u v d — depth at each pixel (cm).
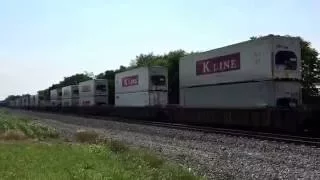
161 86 5656
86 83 8619
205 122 4203
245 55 3588
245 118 3588
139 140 3142
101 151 2091
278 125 3234
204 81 4206
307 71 6706
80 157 1894
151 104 5600
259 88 3419
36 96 13850
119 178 1338
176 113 4862
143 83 5769
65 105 10300
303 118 3077
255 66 3459
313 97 4316
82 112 8694
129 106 6231
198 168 1805
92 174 1391
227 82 3831
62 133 3975
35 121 6369
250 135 3055
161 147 2641
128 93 6306
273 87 3278
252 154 2183
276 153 2183
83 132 3331
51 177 1347
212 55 4069
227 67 3834
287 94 3309
